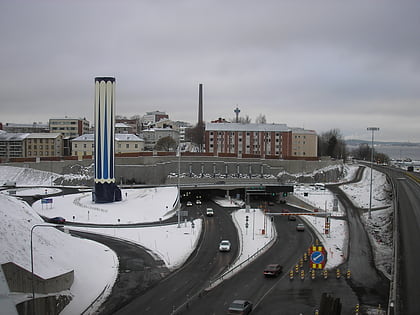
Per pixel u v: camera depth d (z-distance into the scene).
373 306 49.31
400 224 81.31
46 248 57.00
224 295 52.16
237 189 147.50
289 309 47.91
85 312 47.09
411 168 196.00
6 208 62.50
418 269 56.84
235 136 197.88
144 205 112.69
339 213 114.06
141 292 53.25
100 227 90.69
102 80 111.69
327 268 64.81
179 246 76.88
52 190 131.00
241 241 81.50
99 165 112.56
